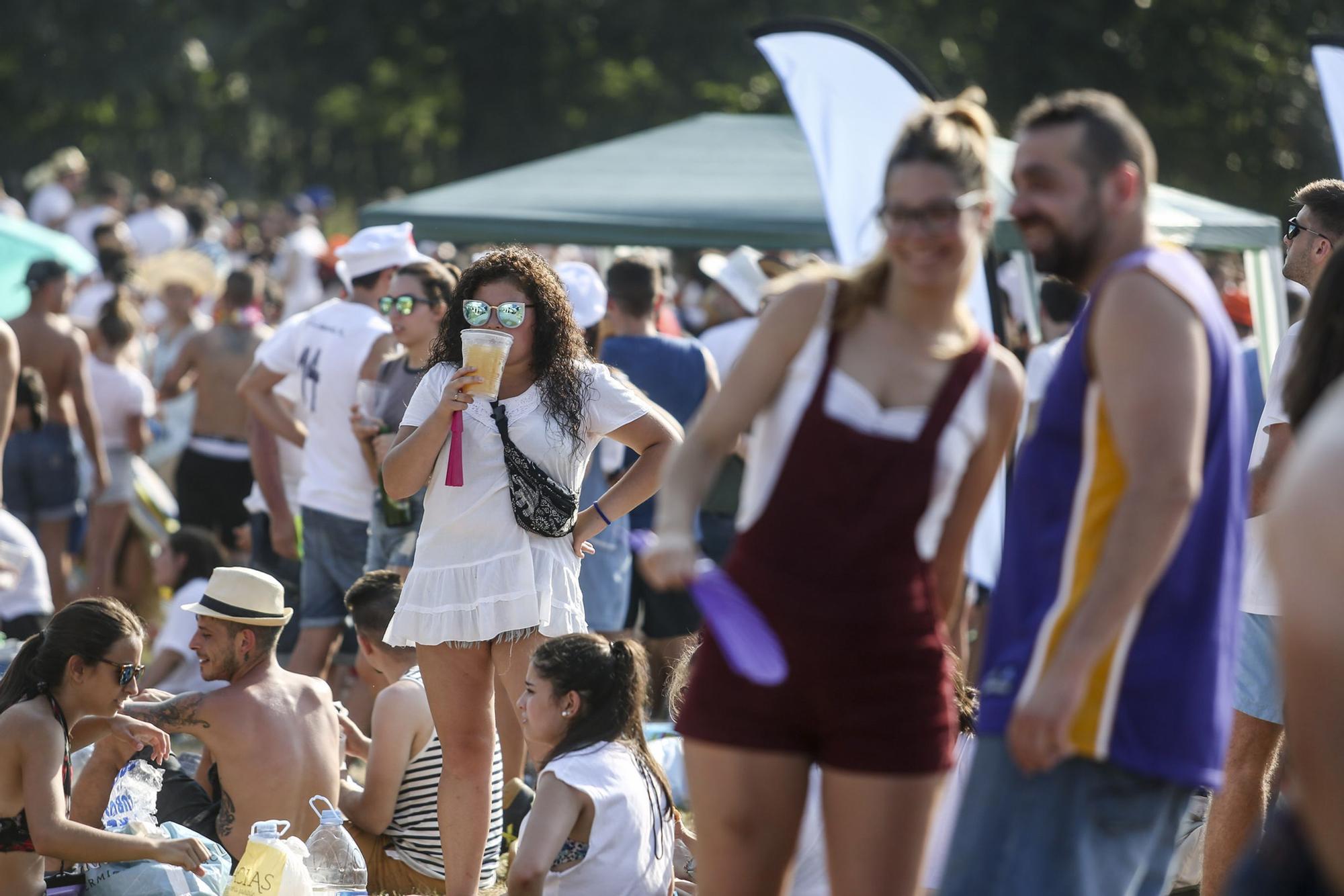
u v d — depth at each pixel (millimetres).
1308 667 5766
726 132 42469
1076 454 9352
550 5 113938
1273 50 101500
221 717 17172
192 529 27875
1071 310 26594
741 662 8273
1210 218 32000
